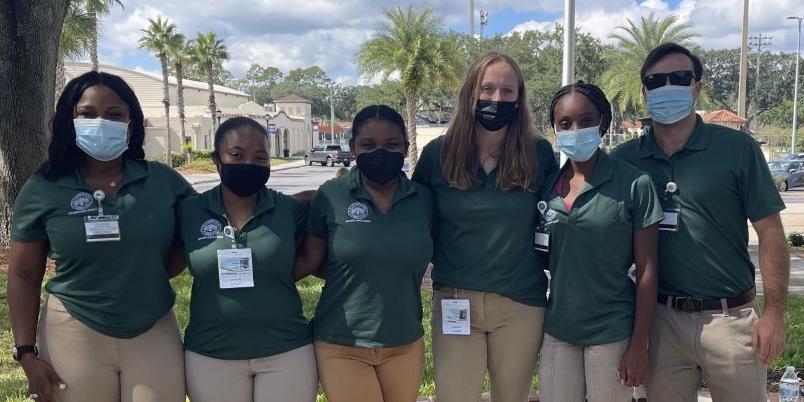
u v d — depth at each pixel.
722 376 3.26
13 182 10.25
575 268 3.18
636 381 3.18
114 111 2.97
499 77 3.33
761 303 7.36
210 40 51.88
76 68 58.31
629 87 41.69
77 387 2.95
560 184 3.33
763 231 3.18
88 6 21.42
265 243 3.04
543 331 3.41
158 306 3.03
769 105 88.00
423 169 3.58
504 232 3.30
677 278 3.29
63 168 2.95
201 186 30.80
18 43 9.81
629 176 3.16
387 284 3.14
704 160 3.20
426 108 60.31
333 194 3.23
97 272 2.91
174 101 66.50
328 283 3.25
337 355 3.22
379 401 3.28
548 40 61.81
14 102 9.95
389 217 3.19
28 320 3.01
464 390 3.42
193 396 3.13
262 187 3.20
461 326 3.36
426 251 3.21
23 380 5.05
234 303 3.02
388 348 3.20
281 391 3.11
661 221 3.22
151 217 2.97
